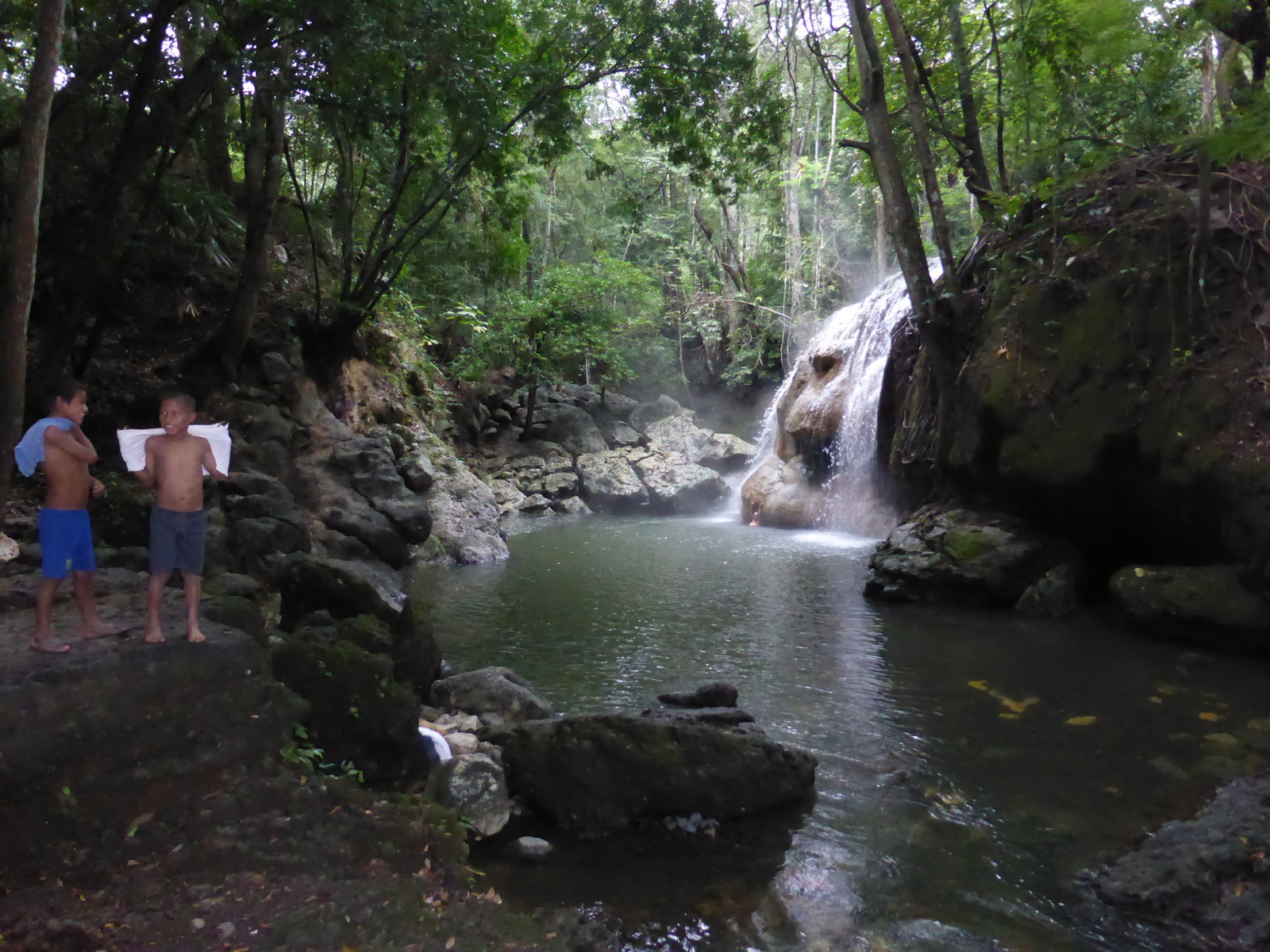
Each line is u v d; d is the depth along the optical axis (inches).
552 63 559.8
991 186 552.4
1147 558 401.7
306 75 458.6
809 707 277.3
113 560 302.7
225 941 120.3
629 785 200.7
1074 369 392.2
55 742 141.5
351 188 644.1
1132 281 385.7
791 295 1107.9
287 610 289.3
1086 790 214.5
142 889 130.6
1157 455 359.6
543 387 1022.4
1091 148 486.6
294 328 629.9
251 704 168.4
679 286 1216.8
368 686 196.9
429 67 462.0
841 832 196.5
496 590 468.8
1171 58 365.7
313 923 126.6
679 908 165.5
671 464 922.1
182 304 574.6
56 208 447.5
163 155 474.3
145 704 156.6
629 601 439.2
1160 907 161.8
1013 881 175.2
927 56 576.1
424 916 135.9
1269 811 179.6
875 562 450.3
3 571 281.1
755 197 1161.4
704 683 301.4
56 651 160.7
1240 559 331.0
